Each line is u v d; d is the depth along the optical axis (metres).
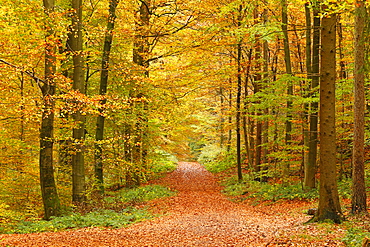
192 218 12.43
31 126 13.48
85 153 16.09
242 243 8.23
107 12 16.34
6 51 8.62
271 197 15.86
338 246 6.99
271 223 10.84
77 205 13.23
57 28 9.41
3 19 8.95
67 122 13.92
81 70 13.16
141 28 16.23
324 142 9.34
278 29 14.37
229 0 16.94
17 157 12.85
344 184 14.94
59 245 7.74
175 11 17.45
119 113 16.30
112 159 16.17
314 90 14.13
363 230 7.97
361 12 8.32
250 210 14.46
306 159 15.50
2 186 12.56
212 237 9.10
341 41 17.56
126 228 10.70
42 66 11.56
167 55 16.44
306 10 15.23
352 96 14.80
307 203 13.44
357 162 9.89
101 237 8.95
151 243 8.38
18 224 10.64
